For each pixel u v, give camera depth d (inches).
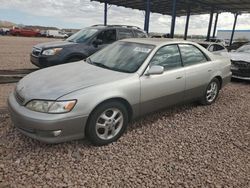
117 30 345.4
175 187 113.5
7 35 1716.3
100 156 134.9
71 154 134.9
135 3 1084.5
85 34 338.6
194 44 209.0
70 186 109.6
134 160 132.9
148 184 114.3
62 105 127.3
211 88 228.1
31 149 136.7
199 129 177.3
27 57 516.7
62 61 297.7
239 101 253.4
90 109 134.6
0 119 171.0
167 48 183.3
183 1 1015.6
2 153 131.3
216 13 1315.2
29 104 130.6
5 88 249.4
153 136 162.2
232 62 344.8
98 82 143.5
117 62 174.1
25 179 112.3
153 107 172.2
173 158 137.1
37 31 1814.7
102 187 110.3
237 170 129.4
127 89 150.6
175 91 183.9
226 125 187.5
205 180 119.7
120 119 152.4
